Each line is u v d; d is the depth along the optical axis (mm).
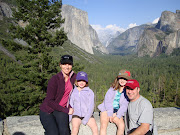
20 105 10102
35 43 10156
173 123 3020
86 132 2768
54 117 2354
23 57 9703
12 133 2537
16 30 9328
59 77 2369
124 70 2773
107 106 2732
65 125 2316
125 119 2637
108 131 2871
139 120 2262
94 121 2723
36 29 9328
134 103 2400
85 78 2582
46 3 10039
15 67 9922
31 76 8961
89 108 2633
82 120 2627
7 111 10180
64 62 2326
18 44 9711
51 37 10062
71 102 2666
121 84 2746
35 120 2791
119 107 2832
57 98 2377
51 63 9617
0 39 9172
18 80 9484
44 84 9352
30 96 9578
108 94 2822
